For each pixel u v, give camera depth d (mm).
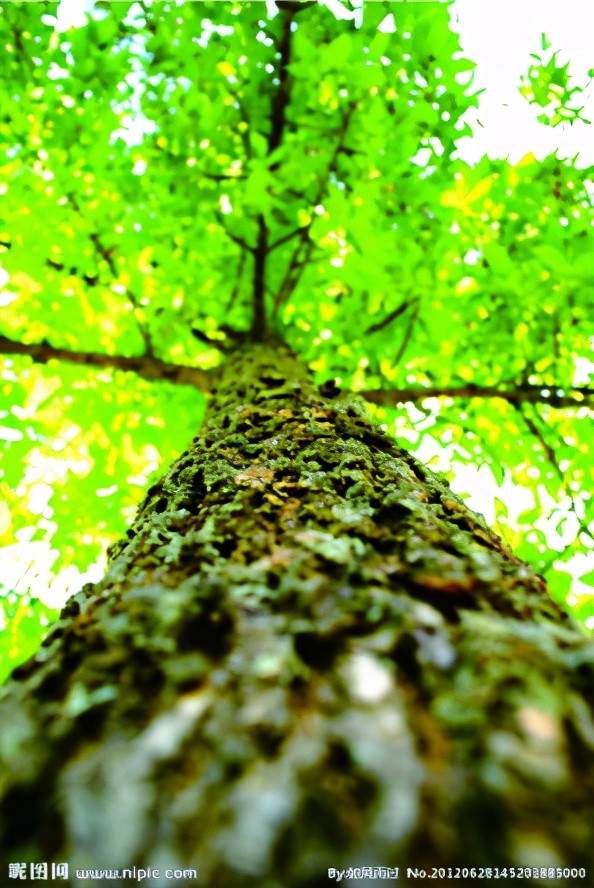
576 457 3658
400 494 1294
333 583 899
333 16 3221
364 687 683
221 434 1953
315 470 1465
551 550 3512
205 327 3783
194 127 3266
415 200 3143
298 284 3609
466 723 623
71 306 3525
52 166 2951
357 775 574
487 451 3771
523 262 3229
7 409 3602
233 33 3176
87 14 3018
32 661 881
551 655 727
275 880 488
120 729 681
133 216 3148
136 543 1308
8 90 3086
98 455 3912
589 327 3355
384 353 3594
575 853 501
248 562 1019
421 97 3164
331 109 3000
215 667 752
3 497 3529
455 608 830
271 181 2793
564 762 581
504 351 3486
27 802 604
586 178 3305
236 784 583
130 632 848
